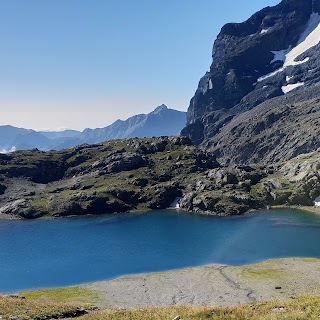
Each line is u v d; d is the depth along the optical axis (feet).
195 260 445.37
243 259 439.63
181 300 299.38
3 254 504.84
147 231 630.74
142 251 498.28
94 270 422.41
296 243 499.51
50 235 625.41
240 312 137.39
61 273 417.08
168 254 477.77
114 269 422.00
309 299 146.10
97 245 541.75
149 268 419.74
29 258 482.69
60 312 169.07
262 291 310.24
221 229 619.26
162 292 323.98
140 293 324.39
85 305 208.54
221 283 341.00
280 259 419.95
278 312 132.26
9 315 155.12
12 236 624.18
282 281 333.62
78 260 466.29
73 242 566.36
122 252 497.05
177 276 374.02
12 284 385.70
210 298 300.61
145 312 152.76
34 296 322.34
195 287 333.62
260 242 514.68
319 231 561.84
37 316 160.35
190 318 135.03
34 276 410.11
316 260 404.98
